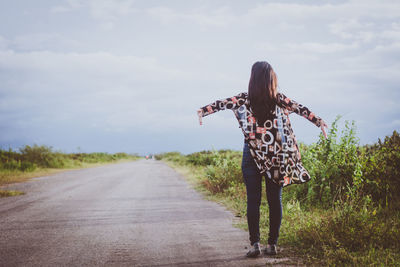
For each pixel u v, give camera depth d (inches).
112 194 315.6
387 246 124.3
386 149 218.4
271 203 123.4
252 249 121.4
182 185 397.7
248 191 123.8
